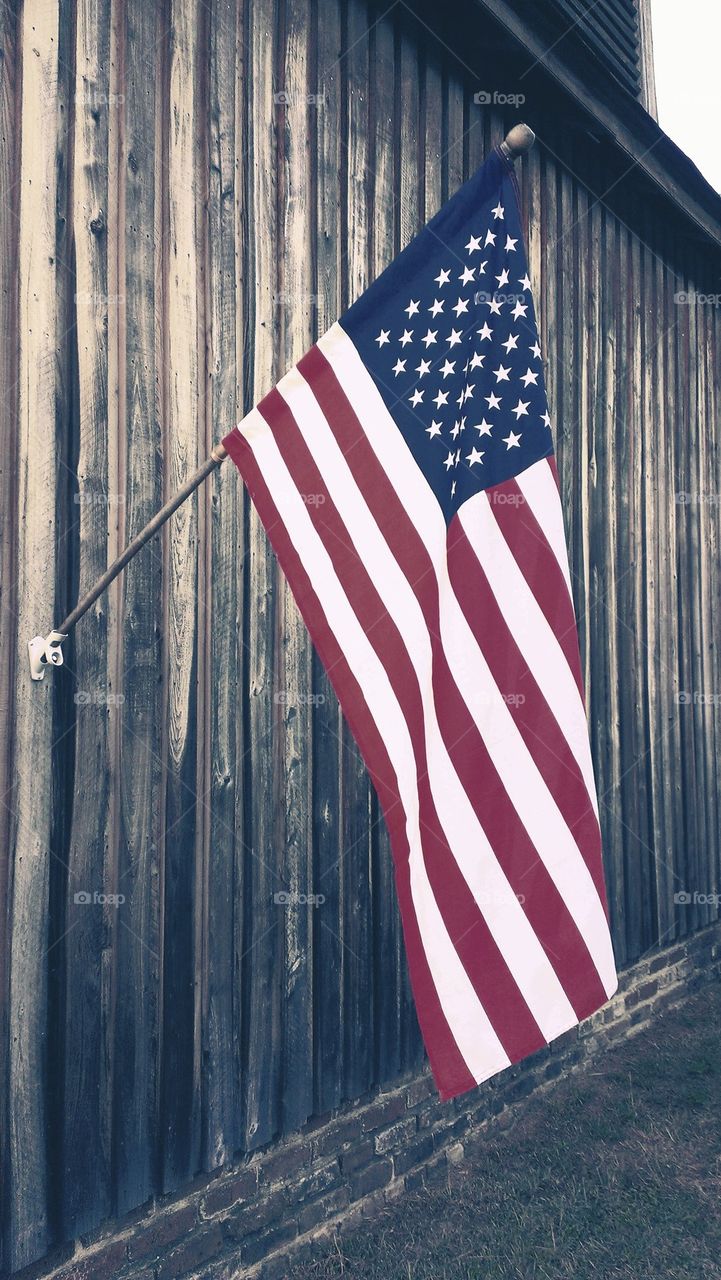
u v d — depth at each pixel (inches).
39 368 108.3
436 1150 168.6
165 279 124.3
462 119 185.6
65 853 111.4
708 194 259.8
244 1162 135.5
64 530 111.3
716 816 279.7
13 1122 105.7
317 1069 147.1
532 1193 159.6
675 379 265.9
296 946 144.5
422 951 95.3
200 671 129.9
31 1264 108.2
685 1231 148.4
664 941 250.5
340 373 101.9
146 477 121.6
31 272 107.6
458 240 106.2
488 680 100.3
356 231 158.4
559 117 212.4
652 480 251.0
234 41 136.0
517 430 105.2
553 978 98.2
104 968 115.8
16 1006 106.0
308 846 147.6
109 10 117.2
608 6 236.1
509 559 102.6
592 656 222.4
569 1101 194.9
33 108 108.0
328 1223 147.1
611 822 228.4
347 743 156.5
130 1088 118.9
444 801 97.3
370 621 97.9
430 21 177.2
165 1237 123.6
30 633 107.5
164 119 124.5
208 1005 129.9
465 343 105.3
